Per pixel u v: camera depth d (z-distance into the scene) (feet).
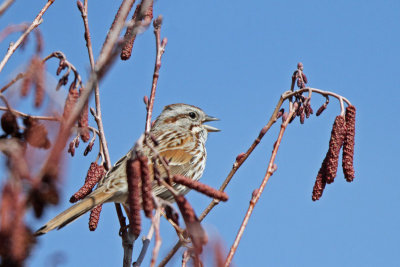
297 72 35.09
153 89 37.63
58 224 35.09
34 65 23.86
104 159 38.86
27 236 18.13
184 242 28.81
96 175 38.14
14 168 18.29
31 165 18.47
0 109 22.81
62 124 20.22
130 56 36.47
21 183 18.25
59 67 28.76
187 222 23.03
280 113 34.78
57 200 18.52
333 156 32.17
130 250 35.73
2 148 18.81
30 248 18.30
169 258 28.89
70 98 28.17
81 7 36.40
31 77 23.68
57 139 18.93
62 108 22.22
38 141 21.49
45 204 18.47
